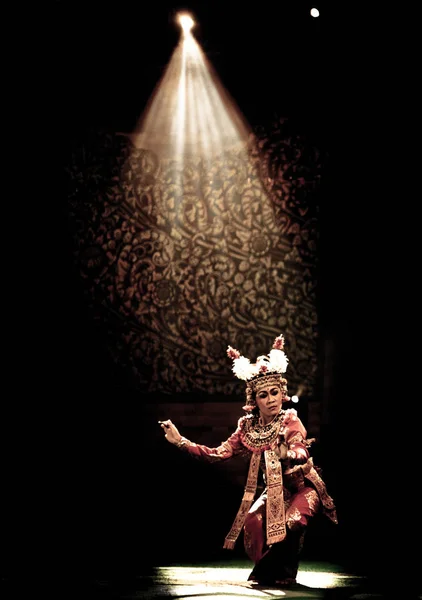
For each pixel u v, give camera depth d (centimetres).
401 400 719
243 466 712
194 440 716
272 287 727
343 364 726
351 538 655
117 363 712
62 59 699
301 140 728
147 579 479
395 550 609
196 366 720
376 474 716
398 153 718
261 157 726
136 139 715
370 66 712
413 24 688
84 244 710
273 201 728
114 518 703
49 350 705
